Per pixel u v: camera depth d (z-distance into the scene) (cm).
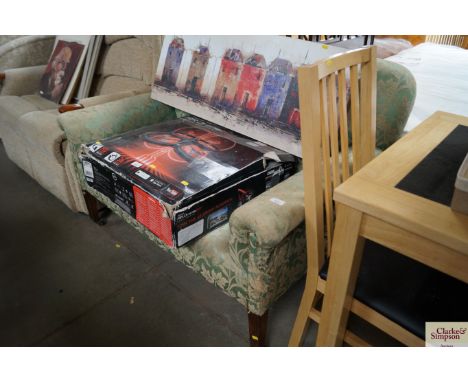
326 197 97
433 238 65
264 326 121
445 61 271
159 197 117
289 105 137
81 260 172
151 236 141
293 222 98
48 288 157
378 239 77
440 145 92
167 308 147
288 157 143
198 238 124
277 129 140
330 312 96
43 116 198
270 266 105
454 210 68
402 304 88
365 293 92
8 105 226
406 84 125
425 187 75
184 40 178
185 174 129
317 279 104
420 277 94
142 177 129
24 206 213
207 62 167
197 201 117
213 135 163
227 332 137
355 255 83
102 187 151
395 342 129
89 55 225
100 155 147
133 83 215
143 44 206
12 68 264
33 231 192
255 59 149
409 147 91
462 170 67
